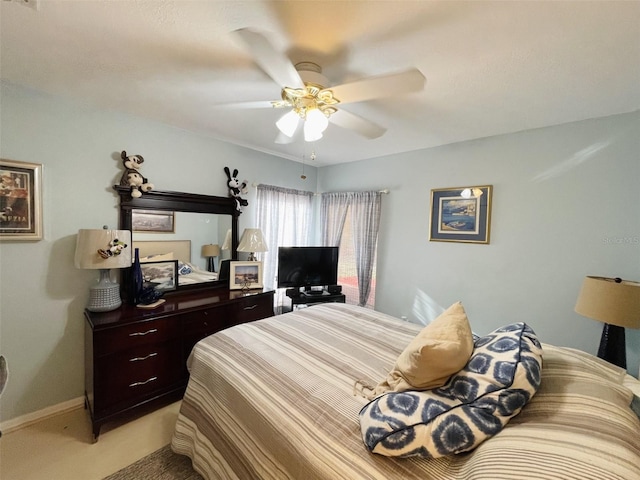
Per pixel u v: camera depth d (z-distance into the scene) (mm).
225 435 1338
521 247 2531
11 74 1753
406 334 1913
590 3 1082
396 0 1098
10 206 1886
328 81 1537
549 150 2377
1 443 1837
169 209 2670
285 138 2170
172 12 1202
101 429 1979
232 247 3162
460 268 2900
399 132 2627
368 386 1299
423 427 884
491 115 2197
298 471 990
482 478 713
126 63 1611
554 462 688
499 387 899
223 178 3096
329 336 1851
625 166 2072
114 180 2342
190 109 2256
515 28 1235
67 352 2152
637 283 1957
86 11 1199
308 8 1154
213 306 2498
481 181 2746
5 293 1914
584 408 861
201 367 1646
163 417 2113
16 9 1186
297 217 3926
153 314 2131
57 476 1597
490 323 2721
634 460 673
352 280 3830
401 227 3361
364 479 853
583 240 2242
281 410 1173
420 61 1502
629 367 2041
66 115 2092
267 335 1844
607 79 1633
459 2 1101
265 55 1232
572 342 2303
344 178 3936
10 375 1945
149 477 1597
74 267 2164
